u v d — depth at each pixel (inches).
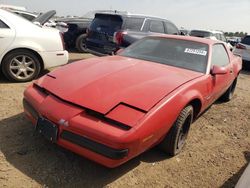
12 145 143.8
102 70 148.7
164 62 175.8
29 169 127.8
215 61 192.4
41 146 145.3
